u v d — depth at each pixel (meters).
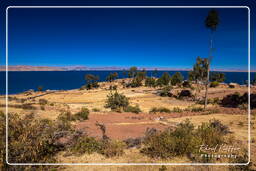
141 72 100.56
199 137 6.25
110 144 6.16
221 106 23.25
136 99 39.12
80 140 6.62
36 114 11.95
